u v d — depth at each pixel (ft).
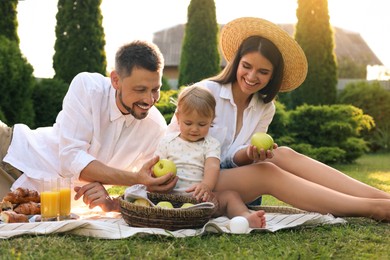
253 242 9.00
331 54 45.11
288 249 8.39
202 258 8.03
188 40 45.16
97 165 10.87
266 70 11.65
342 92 49.65
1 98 27.07
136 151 12.15
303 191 10.72
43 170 11.93
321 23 44.68
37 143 12.21
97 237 9.02
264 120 12.76
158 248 8.41
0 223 9.85
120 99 11.19
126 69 10.64
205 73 44.78
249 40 11.87
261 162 11.27
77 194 10.85
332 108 37.04
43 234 9.07
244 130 12.37
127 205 9.59
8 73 27.04
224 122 12.32
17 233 8.96
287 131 36.40
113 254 8.13
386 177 26.53
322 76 44.68
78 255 7.98
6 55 27.20
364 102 48.08
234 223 9.62
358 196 11.12
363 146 36.94
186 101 11.00
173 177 10.65
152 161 10.56
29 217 10.37
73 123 11.35
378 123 48.11
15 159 12.00
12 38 31.73
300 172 11.53
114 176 10.76
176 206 10.44
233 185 11.01
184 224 9.41
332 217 10.53
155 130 12.20
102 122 11.70
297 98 44.98
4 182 12.05
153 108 12.23
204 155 11.18
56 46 35.68
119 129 11.81
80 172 10.94
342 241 9.17
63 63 35.47
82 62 35.40
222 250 8.39
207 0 44.86
